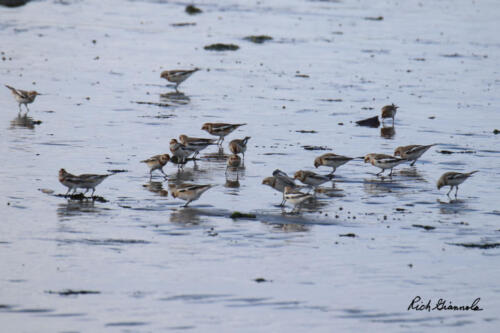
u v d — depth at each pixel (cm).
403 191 2961
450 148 3738
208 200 2750
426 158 3534
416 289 1973
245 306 1841
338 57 6512
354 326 1747
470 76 5875
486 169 3341
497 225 2530
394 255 2223
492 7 10269
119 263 2094
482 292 1966
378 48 7038
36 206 2584
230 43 6938
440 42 7506
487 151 3688
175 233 2362
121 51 6316
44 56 5878
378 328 1742
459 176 2884
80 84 5016
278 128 4059
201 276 2020
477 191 2973
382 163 3177
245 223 2491
